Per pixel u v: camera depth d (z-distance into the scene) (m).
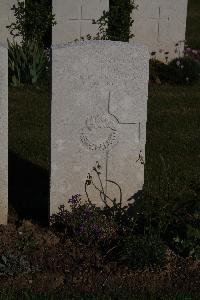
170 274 2.87
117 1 6.61
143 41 6.89
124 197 3.28
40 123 4.91
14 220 3.30
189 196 3.11
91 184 3.23
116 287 2.75
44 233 3.12
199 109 5.55
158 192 3.58
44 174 3.96
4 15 6.31
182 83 6.53
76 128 3.14
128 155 3.23
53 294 2.66
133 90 3.15
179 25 6.95
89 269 2.87
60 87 3.08
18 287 2.71
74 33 6.45
